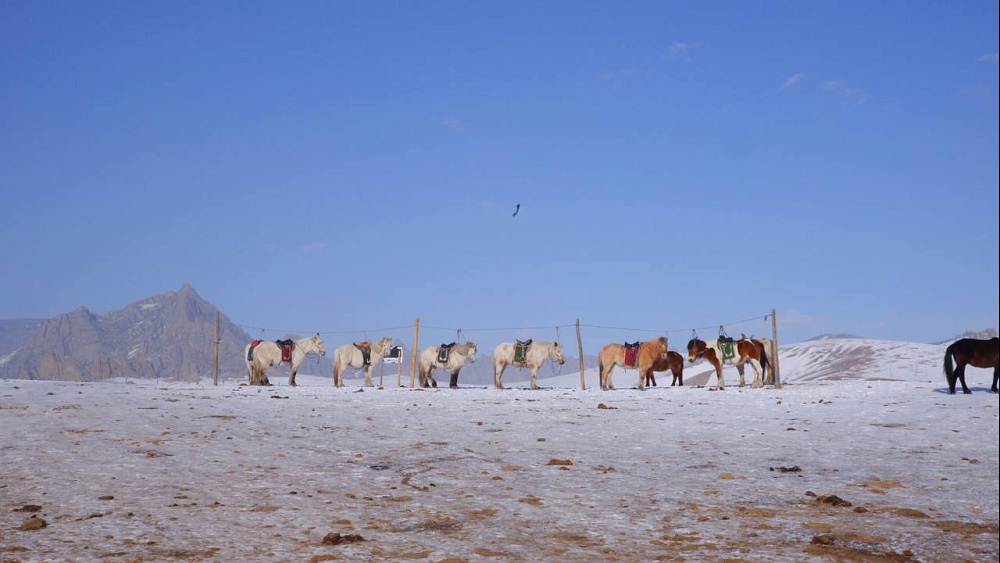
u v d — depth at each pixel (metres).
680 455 16.36
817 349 133.00
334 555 8.84
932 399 28.11
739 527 10.19
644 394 33.81
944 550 9.03
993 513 10.95
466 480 13.50
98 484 12.91
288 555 8.91
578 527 10.22
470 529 10.12
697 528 10.13
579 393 35.00
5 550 9.04
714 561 8.61
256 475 13.84
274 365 42.81
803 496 12.13
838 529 10.03
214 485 12.93
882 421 22.11
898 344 127.00
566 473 14.18
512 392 36.03
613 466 14.95
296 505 11.51
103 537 9.66
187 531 9.98
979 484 12.98
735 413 24.91
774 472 14.29
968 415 22.95
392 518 10.73
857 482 13.23
